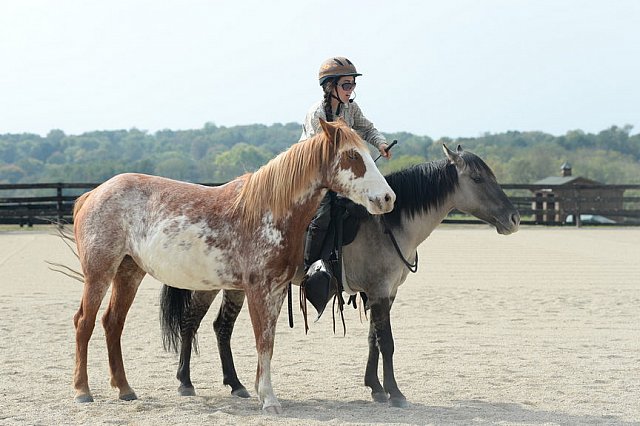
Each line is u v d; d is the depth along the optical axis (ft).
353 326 32.55
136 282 21.50
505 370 24.43
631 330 31.40
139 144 520.83
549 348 27.89
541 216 95.55
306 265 20.99
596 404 20.29
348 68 21.68
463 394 21.56
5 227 83.20
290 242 19.52
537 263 54.70
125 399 20.92
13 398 20.83
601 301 38.65
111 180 21.29
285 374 24.17
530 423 18.40
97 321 33.17
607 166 222.69
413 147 325.01
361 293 22.44
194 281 20.16
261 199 19.58
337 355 27.02
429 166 21.80
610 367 24.77
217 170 288.92
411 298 39.81
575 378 23.31
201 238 19.85
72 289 42.68
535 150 235.61
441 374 24.02
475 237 75.36
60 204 83.56
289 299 21.20
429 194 21.43
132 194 20.76
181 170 292.81
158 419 18.74
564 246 66.59
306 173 19.45
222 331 22.31
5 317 34.22
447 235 77.51
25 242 68.03
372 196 18.93
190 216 20.03
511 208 21.38
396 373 24.21
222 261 19.92
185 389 21.79
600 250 63.16
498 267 52.39
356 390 22.21
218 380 23.70
